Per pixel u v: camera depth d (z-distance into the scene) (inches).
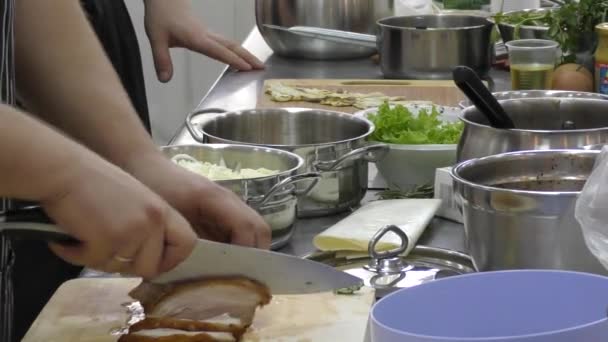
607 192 38.9
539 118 55.0
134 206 37.2
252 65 96.6
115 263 38.4
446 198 55.7
